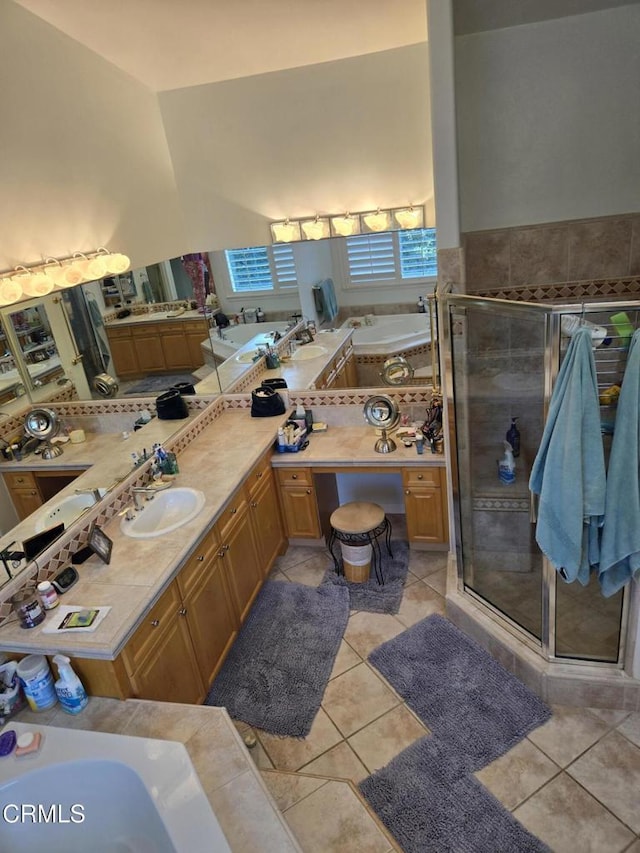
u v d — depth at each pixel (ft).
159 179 12.80
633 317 7.08
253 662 10.13
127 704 7.18
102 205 11.00
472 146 10.80
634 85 9.96
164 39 10.40
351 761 8.25
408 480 11.91
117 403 10.61
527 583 9.59
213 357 13.74
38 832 6.26
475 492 9.79
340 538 11.72
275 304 13.46
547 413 7.91
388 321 13.00
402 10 10.05
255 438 12.50
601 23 9.71
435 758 8.12
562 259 11.25
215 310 13.55
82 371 9.78
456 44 10.25
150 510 10.11
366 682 9.53
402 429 12.91
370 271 12.71
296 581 12.22
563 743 8.16
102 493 9.82
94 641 6.95
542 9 9.34
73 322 9.75
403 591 11.58
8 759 6.32
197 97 12.59
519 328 8.85
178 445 12.16
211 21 9.87
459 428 9.63
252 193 13.10
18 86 9.00
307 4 9.54
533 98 10.34
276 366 13.89
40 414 8.86
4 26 8.71
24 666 7.13
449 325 9.27
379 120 11.91
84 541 9.13
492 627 9.72
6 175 8.81
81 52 10.36
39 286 8.95
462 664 9.63
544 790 7.55
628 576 7.64
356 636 10.55
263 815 5.71
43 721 7.04
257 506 11.69
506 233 11.25
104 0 8.91
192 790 5.84
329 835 6.82
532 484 7.97
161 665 8.04
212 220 13.50
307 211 12.96
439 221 9.47
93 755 6.27
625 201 10.65
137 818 6.16
